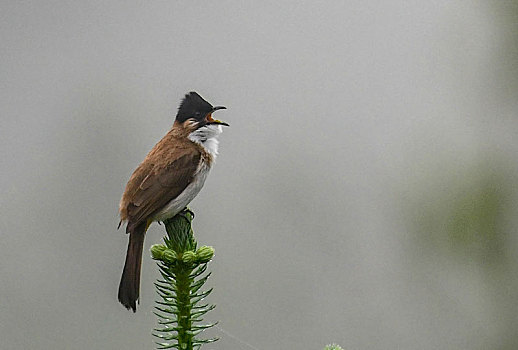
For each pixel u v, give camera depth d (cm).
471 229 1091
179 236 631
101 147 1474
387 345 1344
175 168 816
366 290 1397
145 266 1327
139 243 777
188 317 611
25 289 1423
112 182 1468
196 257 611
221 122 870
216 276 1430
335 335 1388
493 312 1106
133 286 745
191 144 853
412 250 1130
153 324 1365
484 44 1138
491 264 1094
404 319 1316
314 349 1395
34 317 1412
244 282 1430
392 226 1177
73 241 1453
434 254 1116
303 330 1404
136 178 808
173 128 873
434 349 1213
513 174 1104
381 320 1360
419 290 1167
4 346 1387
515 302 1096
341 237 1428
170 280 619
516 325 1098
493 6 1123
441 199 1105
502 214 1090
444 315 1150
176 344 611
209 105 876
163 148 845
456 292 1138
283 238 1452
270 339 1400
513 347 1096
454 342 1148
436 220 1104
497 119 1134
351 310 1391
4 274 1427
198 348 612
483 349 1123
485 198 1090
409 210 1121
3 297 1408
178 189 815
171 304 612
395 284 1331
